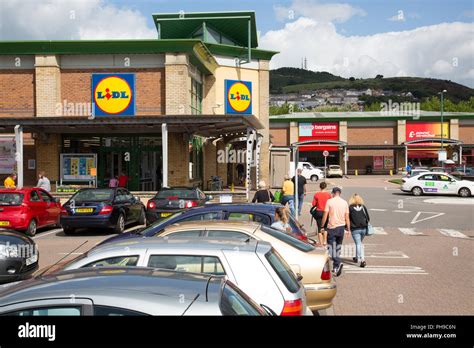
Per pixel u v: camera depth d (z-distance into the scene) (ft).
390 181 151.43
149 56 82.23
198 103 95.40
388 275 33.83
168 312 9.34
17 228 50.16
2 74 82.84
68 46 80.84
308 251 22.67
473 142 197.77
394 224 63.00
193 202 54.24
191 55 83.46
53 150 80.07
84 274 11.46
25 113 82.43
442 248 45.80
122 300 9.53
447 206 84.02
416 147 196.03
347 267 36.76
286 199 60.39
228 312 9.86
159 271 11.92
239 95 103.91
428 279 32.50
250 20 103.24
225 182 106.93
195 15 102.42
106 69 82.43
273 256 16.60
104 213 52.31
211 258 15.80
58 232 56.34
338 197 34.83
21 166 70.33
